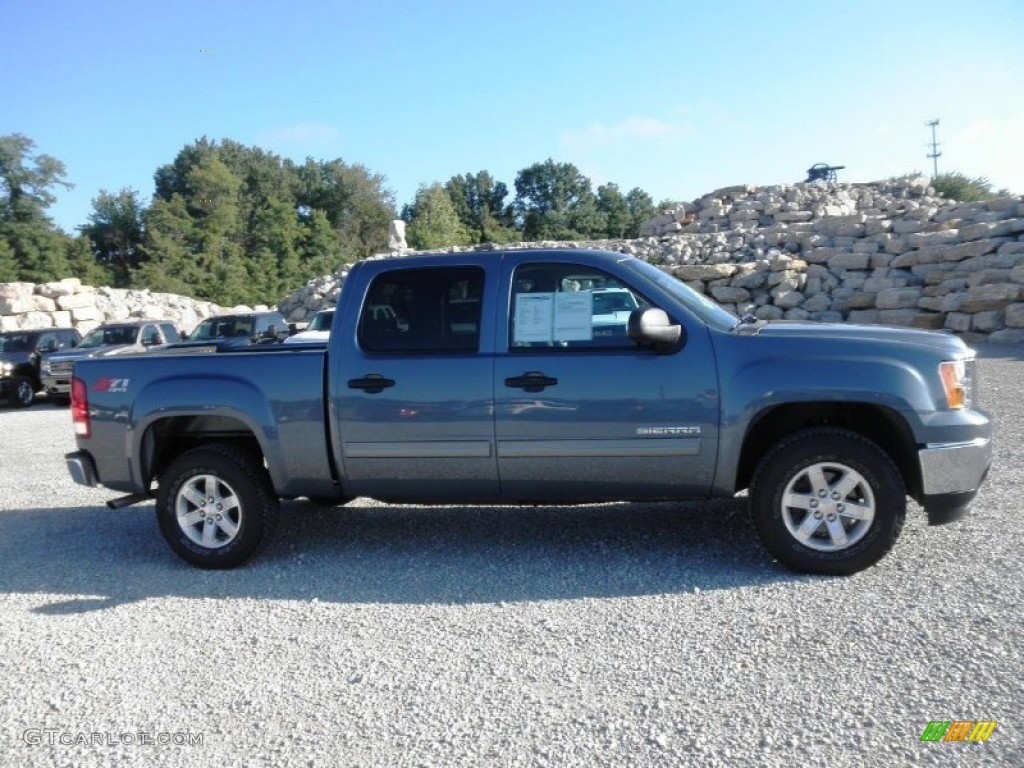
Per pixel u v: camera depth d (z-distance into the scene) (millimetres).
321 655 4270
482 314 5410
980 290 19172
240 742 3475
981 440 4891
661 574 5152
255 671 4129
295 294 30281
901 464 5184
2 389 19375
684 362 5078
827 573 4930
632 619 4480
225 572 5734
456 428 5332
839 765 3053
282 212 62500
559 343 5289
